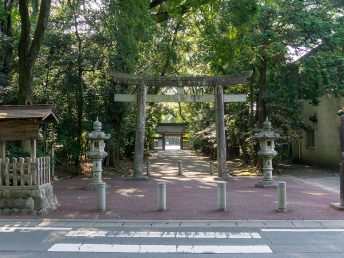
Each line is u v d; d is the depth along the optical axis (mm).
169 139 96938
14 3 19625
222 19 16750
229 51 17312
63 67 20047
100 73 20781
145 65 25500
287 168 22953
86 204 10969
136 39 16531
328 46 18016
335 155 21281
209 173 21562
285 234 7672
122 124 23750
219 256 6258
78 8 19172
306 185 15438
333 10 19250
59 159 20422
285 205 9773
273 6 17812
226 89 25062
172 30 24906
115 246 6844
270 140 14820
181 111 48688
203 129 30109
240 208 10188
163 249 6648
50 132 19609
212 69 22234
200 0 17078
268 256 6234
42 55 20000
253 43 17656
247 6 15852
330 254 6320
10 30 19781
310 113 24594
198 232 7867
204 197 12148
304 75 18938
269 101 20359
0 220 8867
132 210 10023
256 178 18250
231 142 27078
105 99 20969
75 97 20406
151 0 20188
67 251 6535
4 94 17438
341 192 10008
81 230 8047
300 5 17766
